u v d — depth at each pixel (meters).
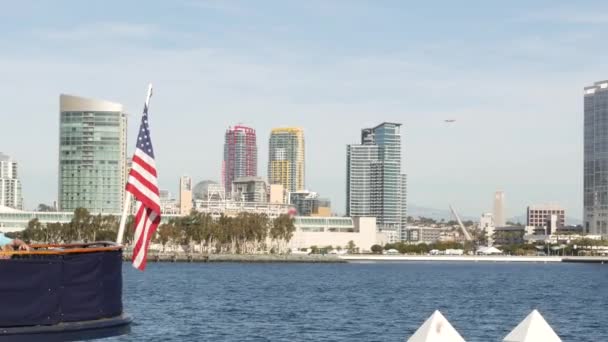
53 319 31.95
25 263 31.16
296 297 134.00
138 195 35.56
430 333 30.47
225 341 69.25
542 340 33.19
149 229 35.78
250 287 167.00
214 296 132.50
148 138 36.00
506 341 33.75
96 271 33.38
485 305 123.00
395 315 99.62
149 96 36.28
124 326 34.59
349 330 80.19
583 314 106.25
